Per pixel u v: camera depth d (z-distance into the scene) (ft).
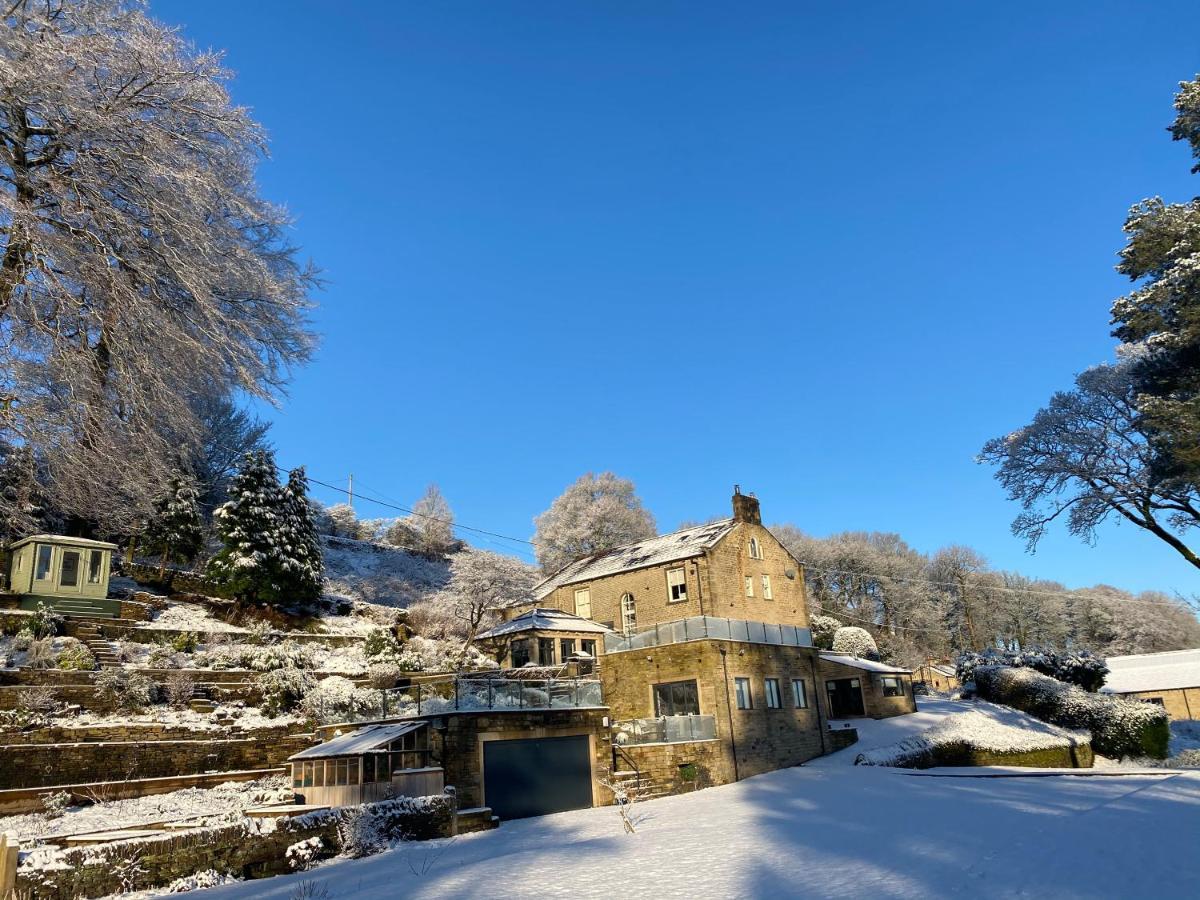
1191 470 72.69
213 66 66.49
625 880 32.35
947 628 257.34
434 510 233.14
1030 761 96.99
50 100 56.13
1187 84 70.85
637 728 76.89
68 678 65.62
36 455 62.75
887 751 86.84
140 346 63.31
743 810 55.62
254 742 66.18
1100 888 26.09
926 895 26.32
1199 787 54.95
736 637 87.86
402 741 60.44
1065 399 94.94
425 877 35.86
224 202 72.69
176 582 107.65
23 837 41.01
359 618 120.67
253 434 143.54
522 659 113.09
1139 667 194.70
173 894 35.94
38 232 56.54
